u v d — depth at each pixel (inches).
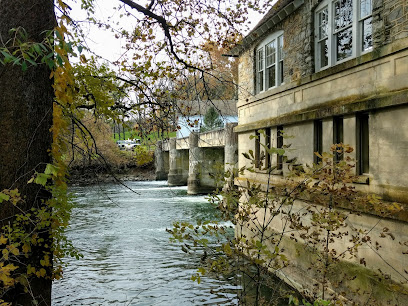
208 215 818.2
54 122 178.2
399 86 246.8
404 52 242.7
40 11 148.5
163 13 277.7
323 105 333.1
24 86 146.1
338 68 307.3
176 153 1576.0
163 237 610.5
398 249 240.5
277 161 407.5
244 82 513.3
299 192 179.3
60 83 143.9
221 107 1267.2
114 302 346.6
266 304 168.7
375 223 261.7
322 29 350.3
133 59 290.0
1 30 142.4
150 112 295.4
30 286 150.4
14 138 144.9
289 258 369.7
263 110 457.7
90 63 253.0
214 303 328.5
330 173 203.0
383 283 237.3
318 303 141.3
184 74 301.1
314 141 347.9
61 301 350.3
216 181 160.2
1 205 145.5
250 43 490.0
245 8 284.5
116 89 269.0
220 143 1002.7
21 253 147.4
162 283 394.9
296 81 374.0
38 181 117.0
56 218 180.9
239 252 154.7
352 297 279.1
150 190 1382.9
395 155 248.8
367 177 272.4
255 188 159.9
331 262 234.8
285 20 406.6
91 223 741.3
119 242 581.3
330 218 195.9
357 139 288.2
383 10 264.1
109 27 239.9
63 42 111.3
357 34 298.0
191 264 461.7
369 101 265.6
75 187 1315.2
